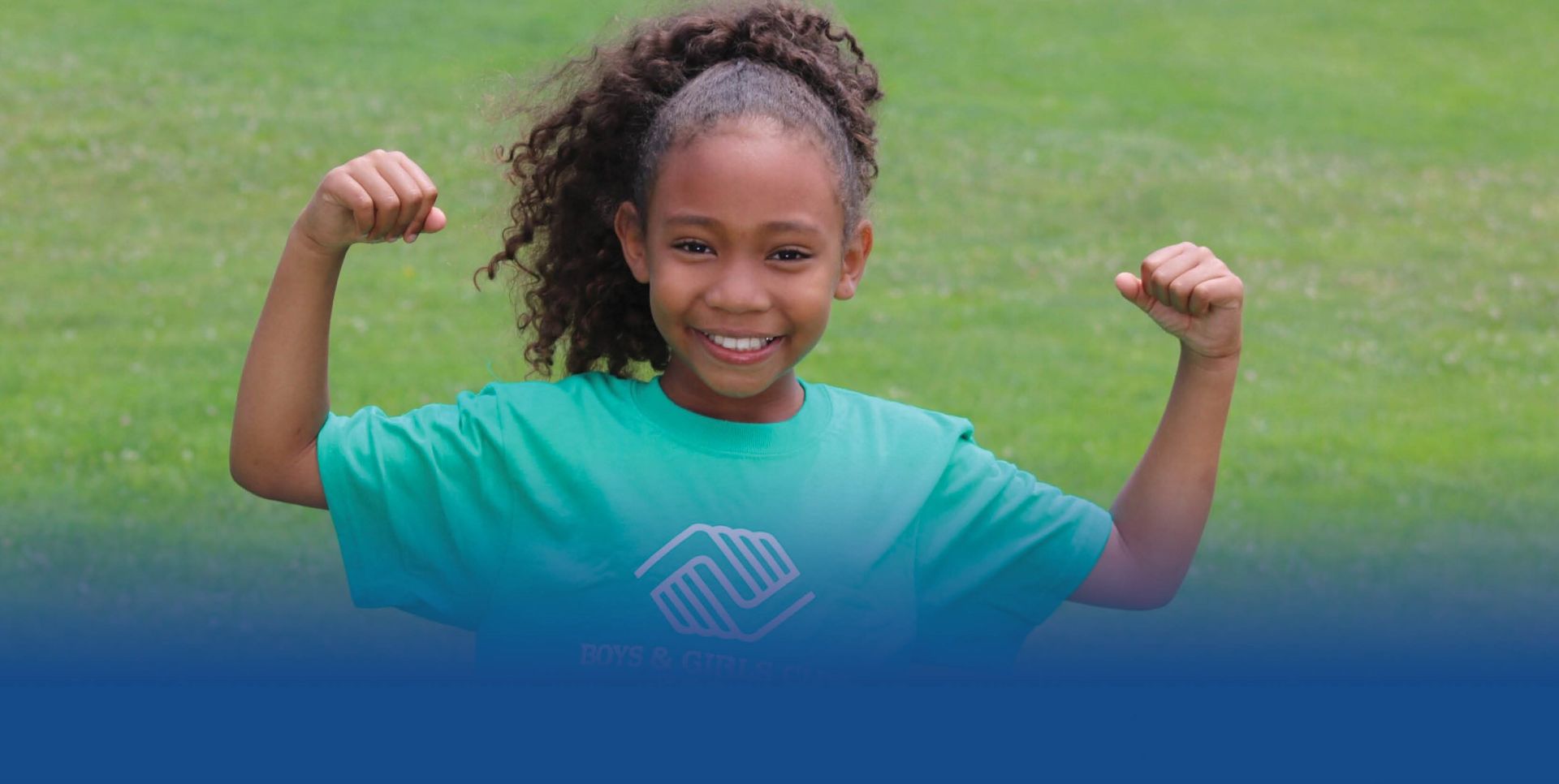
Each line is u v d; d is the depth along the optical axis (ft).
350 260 37.81
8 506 23.81
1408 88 62.64
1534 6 72.74
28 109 47.65
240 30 57.62
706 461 8.18
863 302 37.68
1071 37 65.87
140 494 24.64
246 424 7.93
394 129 47.96
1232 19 70.03
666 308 7.97
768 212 7.82
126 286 35.78
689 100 8.13
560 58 9.85
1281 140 55.52
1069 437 29.73
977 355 34.45
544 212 9.48
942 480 8.46
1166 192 48.47
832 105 8.48
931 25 65.82
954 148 51.52
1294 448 29.89
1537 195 50.78
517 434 8.18
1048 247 43.24
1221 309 8.14
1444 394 33.73
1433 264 43.50
